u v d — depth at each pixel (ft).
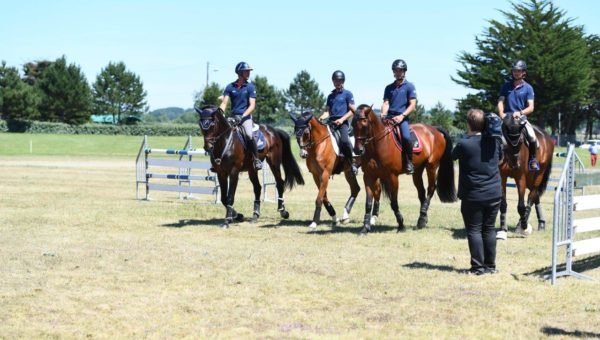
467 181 29.01
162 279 28.02
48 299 24.43
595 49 253.65
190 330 20.83
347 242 38.11
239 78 45.06
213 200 64.49
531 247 36.96
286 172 49.03
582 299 25.03
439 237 40.16
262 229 43.39
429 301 24.67
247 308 23.52
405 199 67.92
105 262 31.50
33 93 305.53
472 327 21.30
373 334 20.51
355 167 44.73
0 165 118.62
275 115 336.49
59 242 37.11
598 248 30.25
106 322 21.65
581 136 307.58
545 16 217.97
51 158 153.79
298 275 28.94
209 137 42.52
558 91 216.13
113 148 204.54
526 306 24.03
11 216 48.21
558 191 27.45
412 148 41.22
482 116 28.99
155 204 58.23
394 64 41.37
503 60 214.28
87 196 65.00
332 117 44.55
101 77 380.58
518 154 39.47
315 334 20.49
